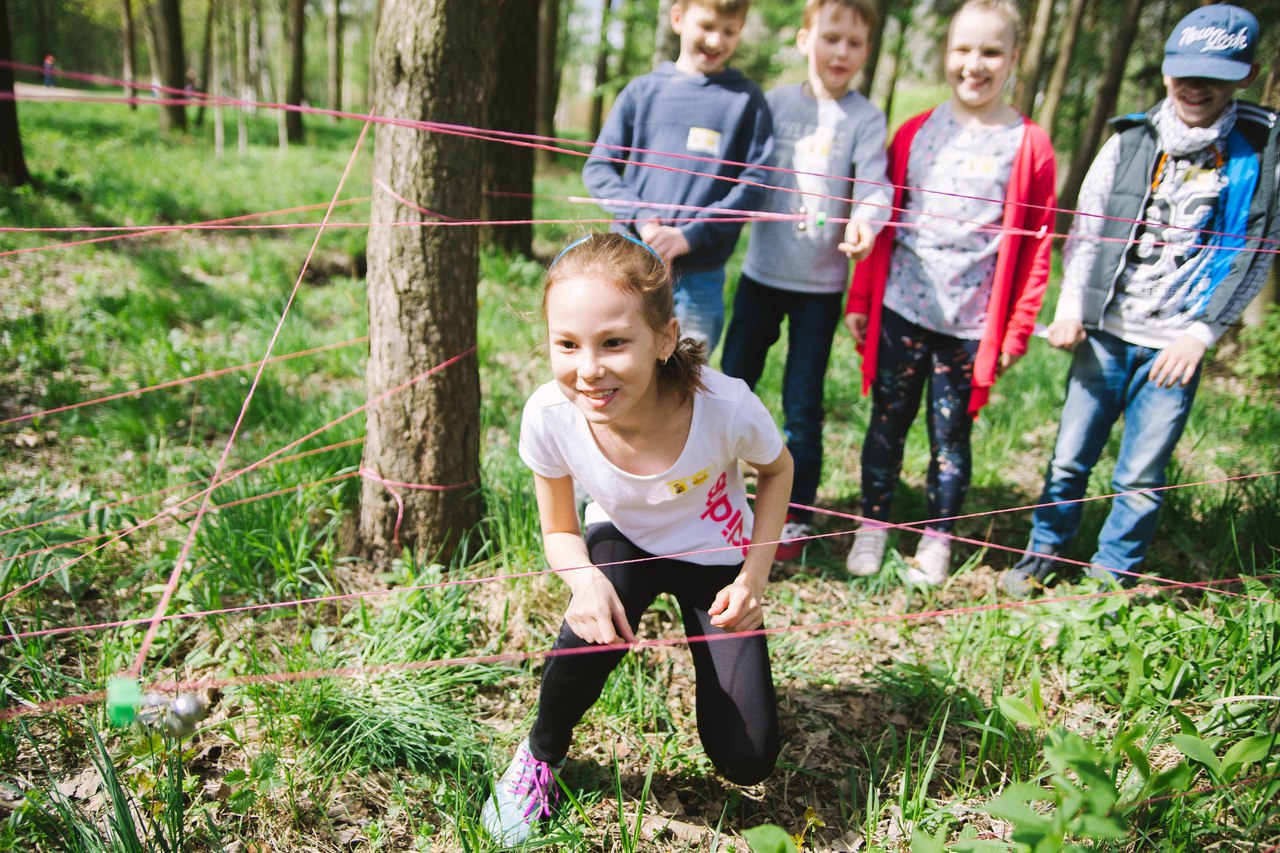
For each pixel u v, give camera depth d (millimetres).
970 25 2643
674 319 1630
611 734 2148
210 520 2633
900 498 3494
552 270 1563
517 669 2322
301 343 4590
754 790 2016
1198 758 1472
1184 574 2906
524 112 6926
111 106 21750
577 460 1791
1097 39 16375
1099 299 2623
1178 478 3373
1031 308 2756
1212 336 2459
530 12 6723
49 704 1899
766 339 3188
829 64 2850
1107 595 2379
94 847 1677
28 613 2371
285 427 3572
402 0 2373
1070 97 18047
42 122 15914
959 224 2766
